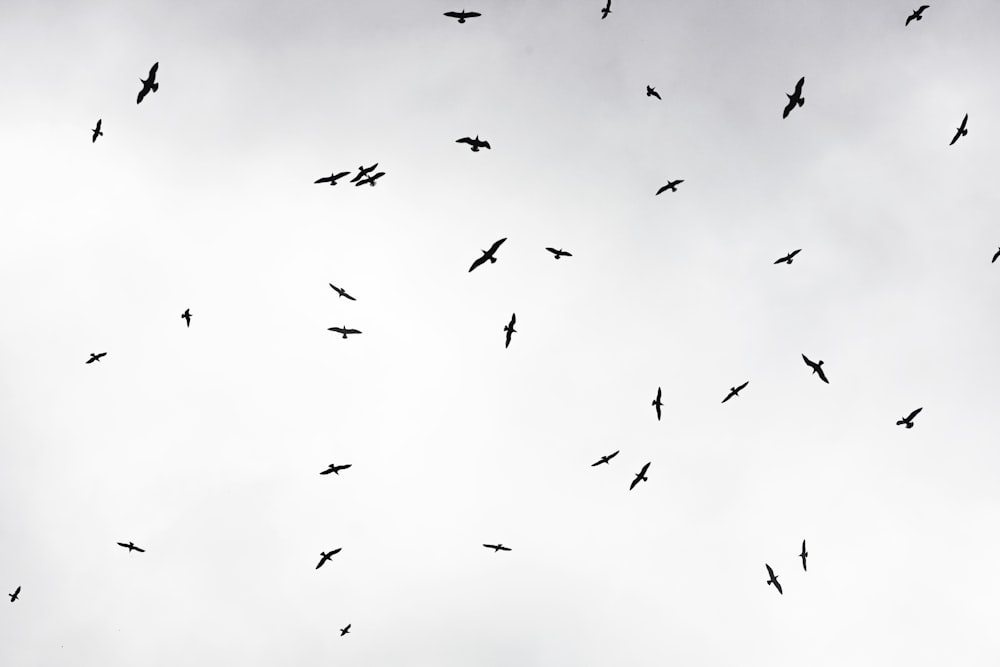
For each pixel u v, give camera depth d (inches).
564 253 2586.1
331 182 2618.1
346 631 3452.3
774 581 3065.9
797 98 2261.3
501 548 3255.4
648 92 2967.5
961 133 2655.0
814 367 2768.2
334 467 3026.6
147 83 2134.6
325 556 3230.8
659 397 2962.6
